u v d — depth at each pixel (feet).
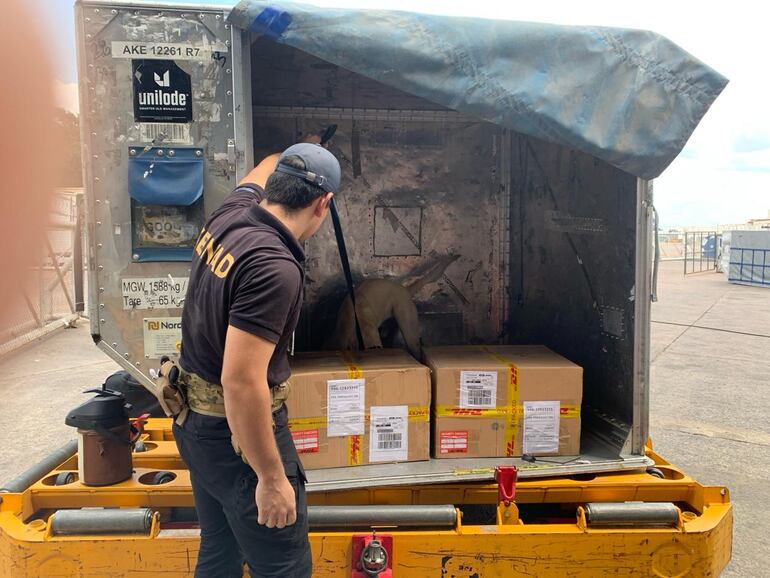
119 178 7.63
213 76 7.69
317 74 11.55
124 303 7.78
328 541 7.47
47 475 8.79
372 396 8.68
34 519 8.19
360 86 12.05
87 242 7.64
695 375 24.20
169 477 8.55
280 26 7.47
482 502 8.50
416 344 12.34
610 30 8.07
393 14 7.70
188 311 6.18
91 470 8.19
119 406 8.38
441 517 7.61
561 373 9.04
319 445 8.54
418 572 7.54
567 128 7.93
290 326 5.83
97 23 7.43
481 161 13.44
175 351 7.88
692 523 7.90
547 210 11.86
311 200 5.98
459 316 13.57
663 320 37.83
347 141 12.94
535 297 12.50
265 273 5.41
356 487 8.11
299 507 6.15
